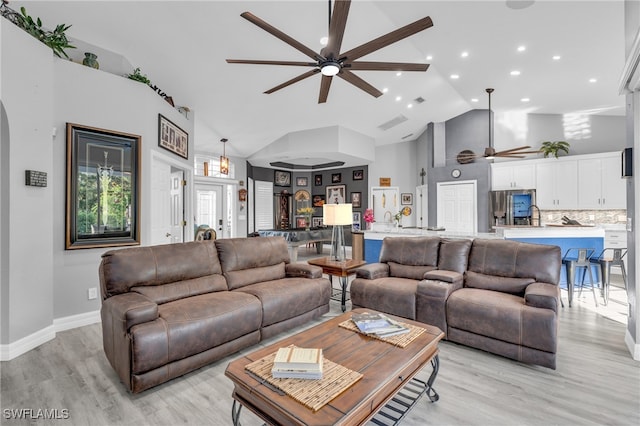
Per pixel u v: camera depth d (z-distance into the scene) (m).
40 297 2.83
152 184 4.11
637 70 2.33
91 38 3.56
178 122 4.90
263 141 7.44
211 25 3.50
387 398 1.54
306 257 8.35
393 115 6.74
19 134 2.66
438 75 5.08
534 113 6.84
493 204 6.75
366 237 5.62
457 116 7.46
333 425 1.19
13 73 2.61
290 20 3.48
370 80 5.17
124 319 2.08
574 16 3.18
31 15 3.15
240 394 1.56
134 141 3.70
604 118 6.37
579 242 4.43
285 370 1.49
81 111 3.25
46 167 2.89
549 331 2.35
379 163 9.12
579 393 2.08
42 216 2.86
